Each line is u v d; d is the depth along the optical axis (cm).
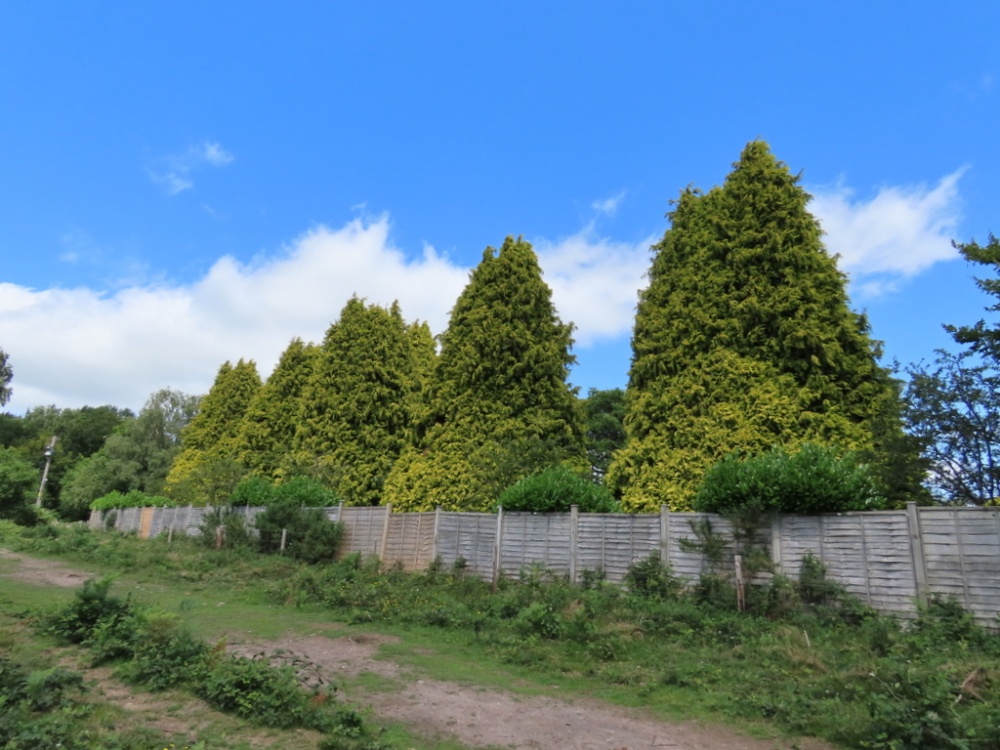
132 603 922
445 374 2144
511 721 616
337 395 2762
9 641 770
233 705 577
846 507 1005
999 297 1037
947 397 998
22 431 7400
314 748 502
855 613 934
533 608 998
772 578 1026
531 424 1961
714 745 560
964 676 658
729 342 1502
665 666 798
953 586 888
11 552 2044
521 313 2095
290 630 1034
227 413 4100
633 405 1612
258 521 2041
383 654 884
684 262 1664
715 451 1376
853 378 1381
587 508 1366
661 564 1171
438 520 1577
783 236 1496
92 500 5034
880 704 546
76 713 521
